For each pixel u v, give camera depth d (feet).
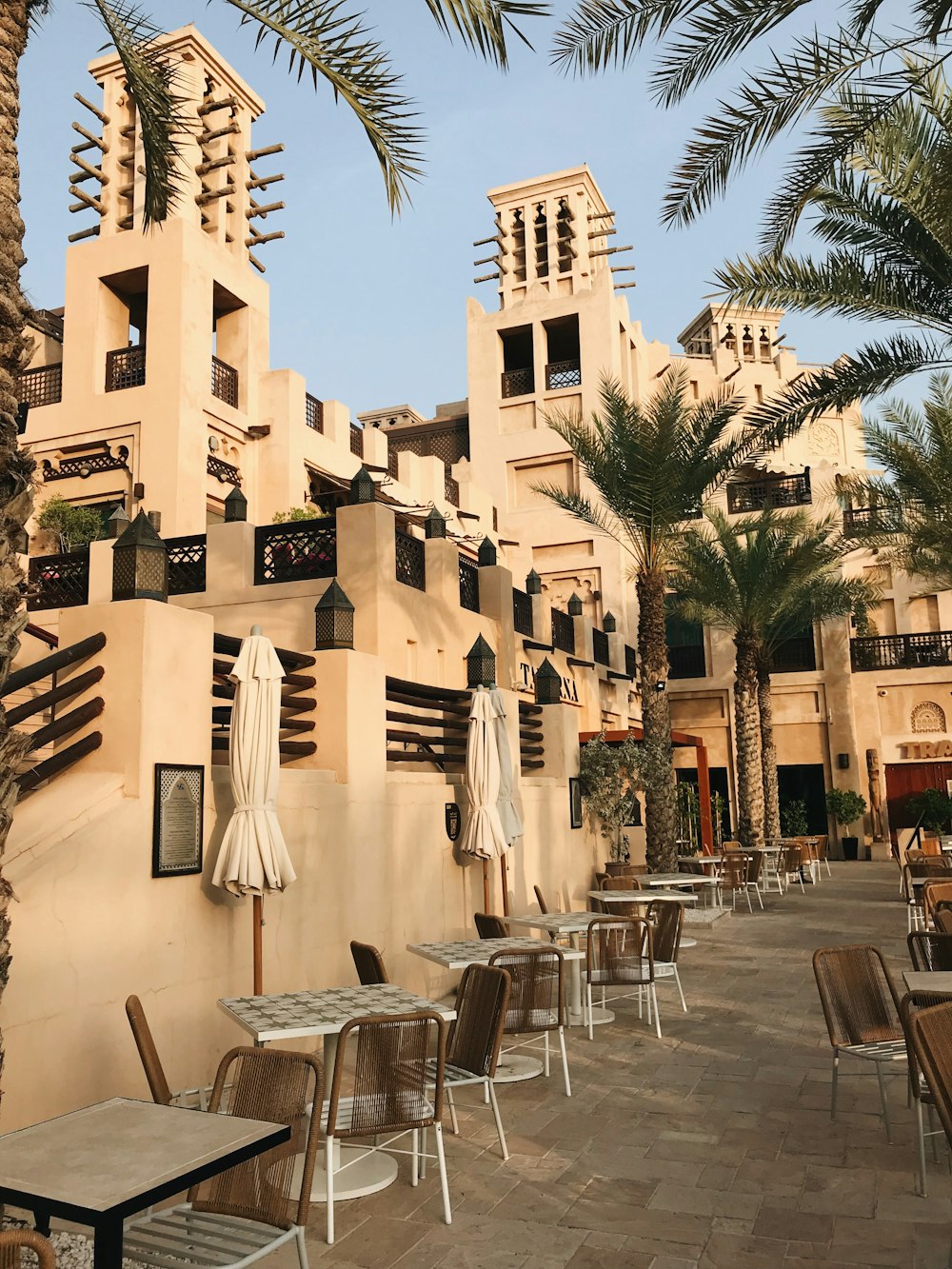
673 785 47.88
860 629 86.48
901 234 31.42
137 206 58.85
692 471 47.14
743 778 70.64
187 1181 8.32
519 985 19.92
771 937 41.01
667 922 26.68
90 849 16.96
